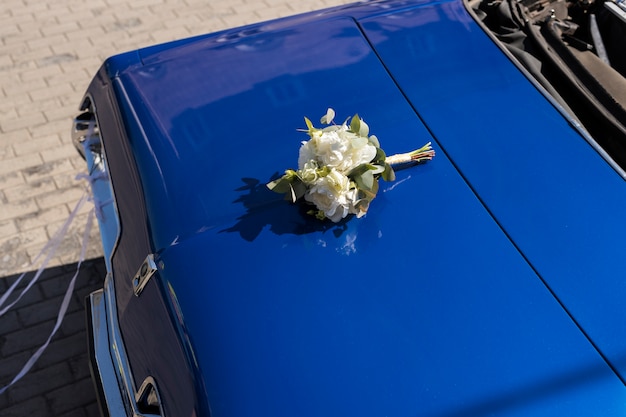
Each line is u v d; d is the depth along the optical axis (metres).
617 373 1.65
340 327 1.69
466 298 1.76
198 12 5.23
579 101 2.42
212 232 1.89
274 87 2.30
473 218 1.93
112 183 2.22
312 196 1.85
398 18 2.56
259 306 1.73
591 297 1.77
